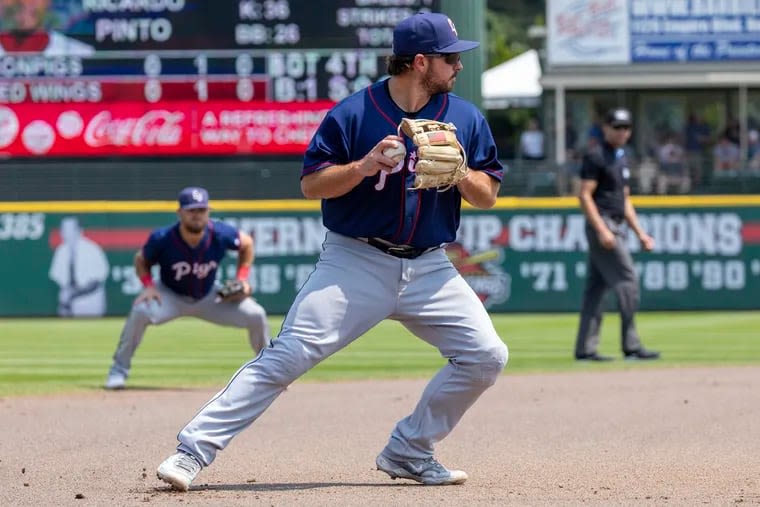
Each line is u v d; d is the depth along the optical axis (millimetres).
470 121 12492
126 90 40125
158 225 39219
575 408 20141
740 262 39656
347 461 15266
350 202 12203
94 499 12414
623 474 14117
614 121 26156
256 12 39938
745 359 28391
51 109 40125
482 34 38844
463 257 39656
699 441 16719
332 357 30031
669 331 34844
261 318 24453
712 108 50469
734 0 48094
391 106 12227
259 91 40156
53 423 18719
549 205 39594
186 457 12383
